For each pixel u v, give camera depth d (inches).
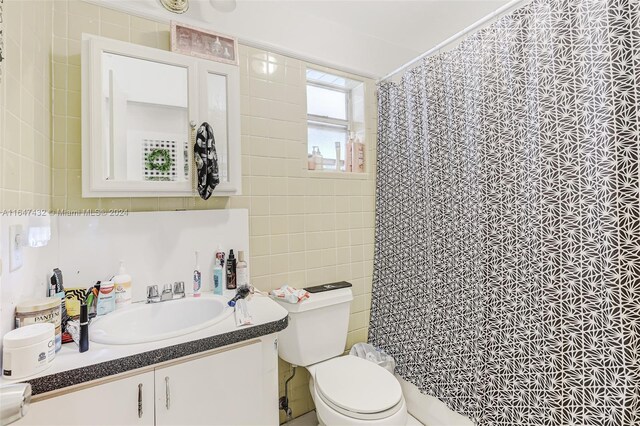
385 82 77.7
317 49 69.5
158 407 32.5
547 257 43.8
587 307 39.7
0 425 18.1
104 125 44.6
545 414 43.6
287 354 59.2
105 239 46.0
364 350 71.4
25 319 30.0
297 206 66.5
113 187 44.6
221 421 36.5
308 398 67.0
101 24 48.1
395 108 73.5
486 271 52.3
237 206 58.6
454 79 58.2
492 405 50.5
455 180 58.0
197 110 51.3
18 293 31.1
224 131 54.3
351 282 74.4
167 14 52.9
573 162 41.1
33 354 27.5
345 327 65.3
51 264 40.7
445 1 64.0
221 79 54.6
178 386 33.7
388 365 67.4
